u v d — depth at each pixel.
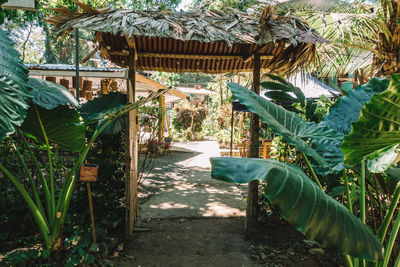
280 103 4.22
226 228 4.00
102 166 3.66
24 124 2.65
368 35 5.69
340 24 4.89
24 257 2.46
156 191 5.85
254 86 3.80
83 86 6.80
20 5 3.08
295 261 3.09
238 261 3.09
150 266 2.96
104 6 3.26
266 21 3.41
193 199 5.35
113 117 2.83
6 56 1.98
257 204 4.05
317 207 1.24
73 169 2.83
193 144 14.92
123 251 3.25
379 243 1.37
